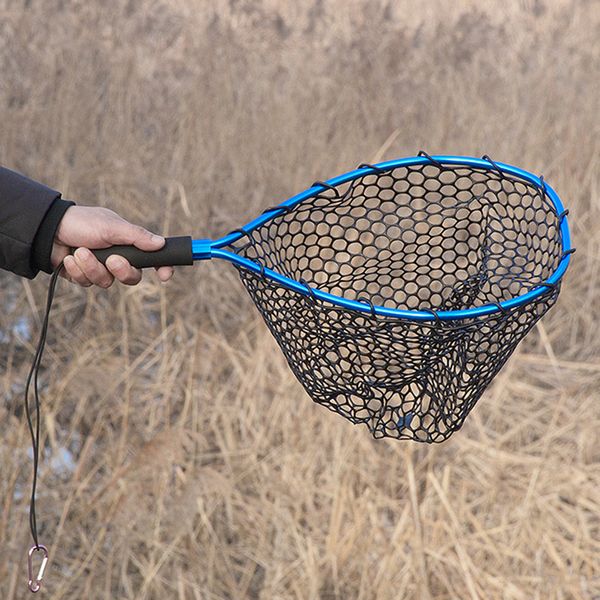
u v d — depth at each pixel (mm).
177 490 2568
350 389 1364
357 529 2471
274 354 2936
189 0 4457
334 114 3801
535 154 3697
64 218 1351
